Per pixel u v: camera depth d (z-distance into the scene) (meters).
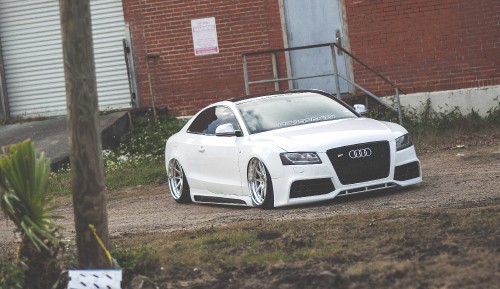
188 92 56.91
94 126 21.05
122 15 58.25
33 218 20.81
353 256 22.00
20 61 60.47
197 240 26.14
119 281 20.30
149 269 23.00
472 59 53.22
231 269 22.31
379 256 21.73
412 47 53.94
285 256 22.72
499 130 49.97
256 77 55.84
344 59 54.97
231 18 55.97
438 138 49.28
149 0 56.81
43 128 57.16
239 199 34.56
